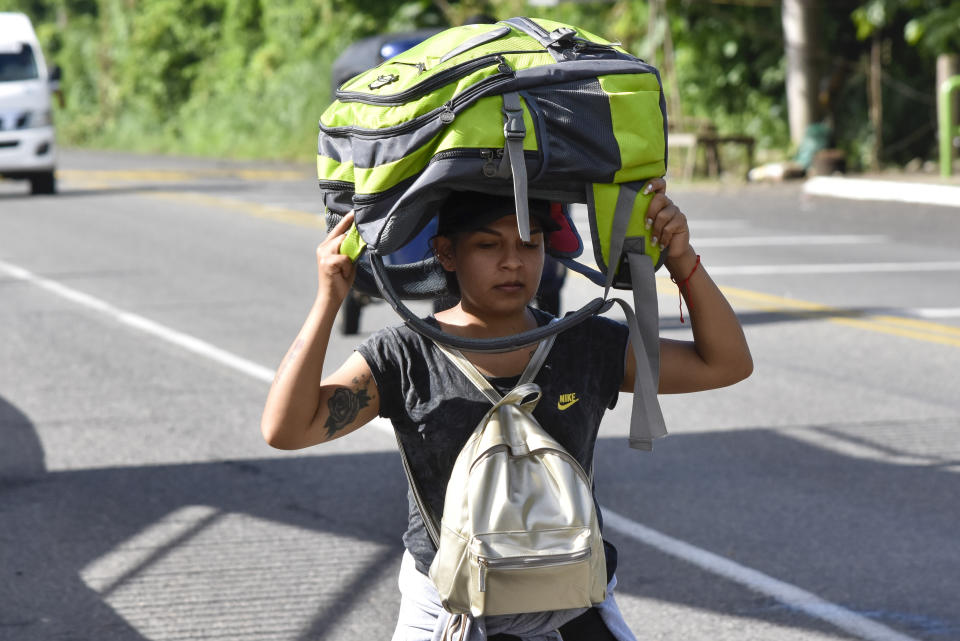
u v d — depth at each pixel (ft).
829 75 192.34
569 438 18.75
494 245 18.40
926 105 190.08
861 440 50.19
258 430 52.60
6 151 160.35
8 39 165.27
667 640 32.55
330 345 70.23
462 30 18.83
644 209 18.54
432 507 18.86
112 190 173.68
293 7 301.22
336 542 39.75
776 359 64.85
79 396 58.39
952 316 75.66
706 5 200.95
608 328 19.33
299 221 132.46
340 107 18.58
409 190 17.63
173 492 44.73
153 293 86.63
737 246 108.17
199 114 331.16
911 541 39.29
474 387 18.47
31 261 102.94
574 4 215.92
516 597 17.24
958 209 134.00
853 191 152.25
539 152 17.62
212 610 34.73
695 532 40.19
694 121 185.47
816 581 36.19
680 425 52.90
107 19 399.44
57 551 39.17
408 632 19.26
